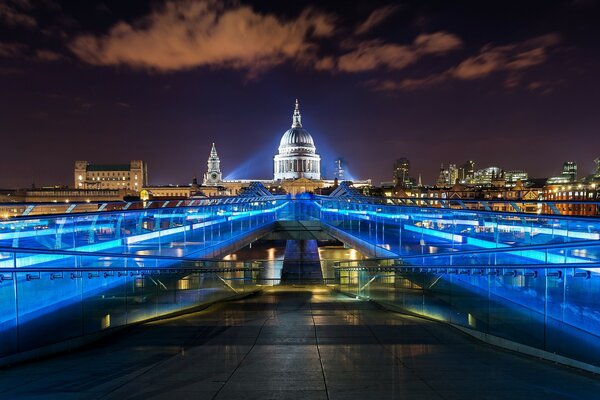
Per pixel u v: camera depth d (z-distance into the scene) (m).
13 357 12.52
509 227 26.09
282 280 46.94
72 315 14.61
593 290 12.14
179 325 17.55
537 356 13.41
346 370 10.89
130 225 30.45
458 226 33.38
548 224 25.61
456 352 13.08
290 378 10.09
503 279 15.28
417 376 10.33
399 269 23.17
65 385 9.61
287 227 53.78
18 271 12.65
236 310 22.28
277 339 14.84
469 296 17.20
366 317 19.66
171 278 21.23
